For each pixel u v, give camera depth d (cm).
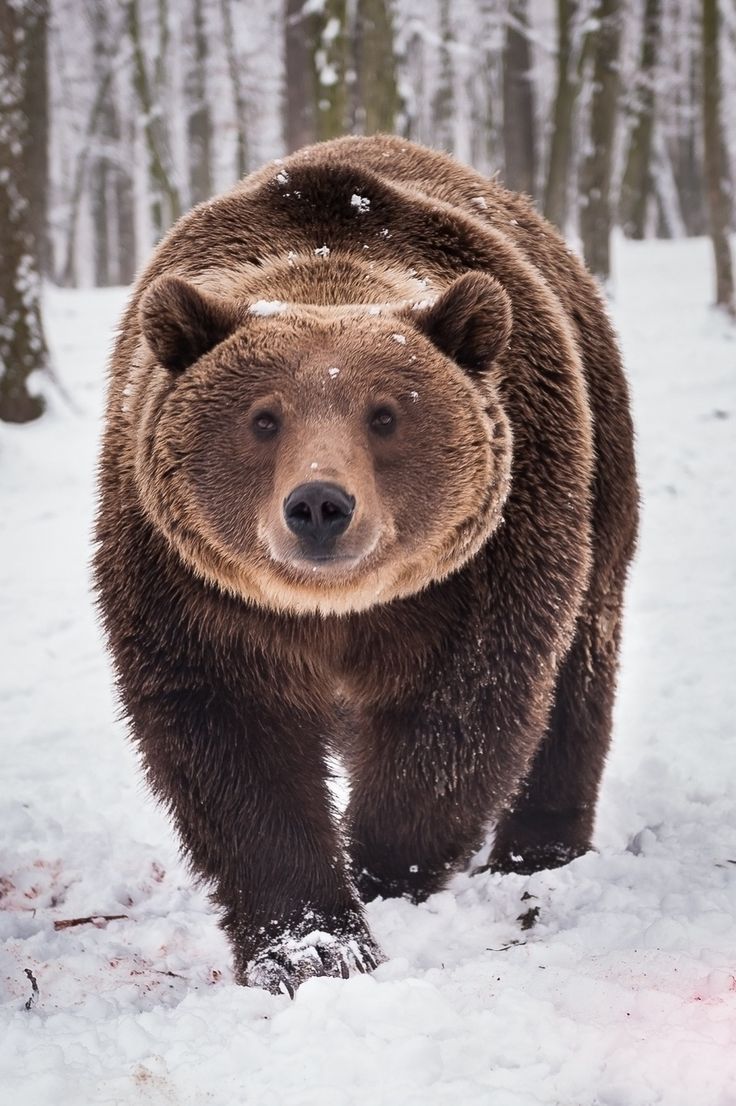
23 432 2223
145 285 735
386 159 804
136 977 668
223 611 626
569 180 6344
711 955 594
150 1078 498
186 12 6372
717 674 1173
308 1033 525
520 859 802
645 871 730
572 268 850
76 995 646
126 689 656
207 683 637
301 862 645
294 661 644
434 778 668
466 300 619
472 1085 481
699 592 1420
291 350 597
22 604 1520
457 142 7531
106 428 715
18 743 1120
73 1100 484
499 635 654
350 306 634
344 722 720
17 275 2256
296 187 707
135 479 647
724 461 1942
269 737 646
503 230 796
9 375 2256
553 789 806
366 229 698
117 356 741
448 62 5909
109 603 663
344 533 556
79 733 1141
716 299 3064
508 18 4369
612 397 821
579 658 791
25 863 823
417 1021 533
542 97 6353
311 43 2447
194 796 645
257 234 698
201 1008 571
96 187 6675
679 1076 480
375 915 692
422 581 617
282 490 562
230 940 664
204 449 597
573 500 687
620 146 6275
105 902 778
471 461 607
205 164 6028
